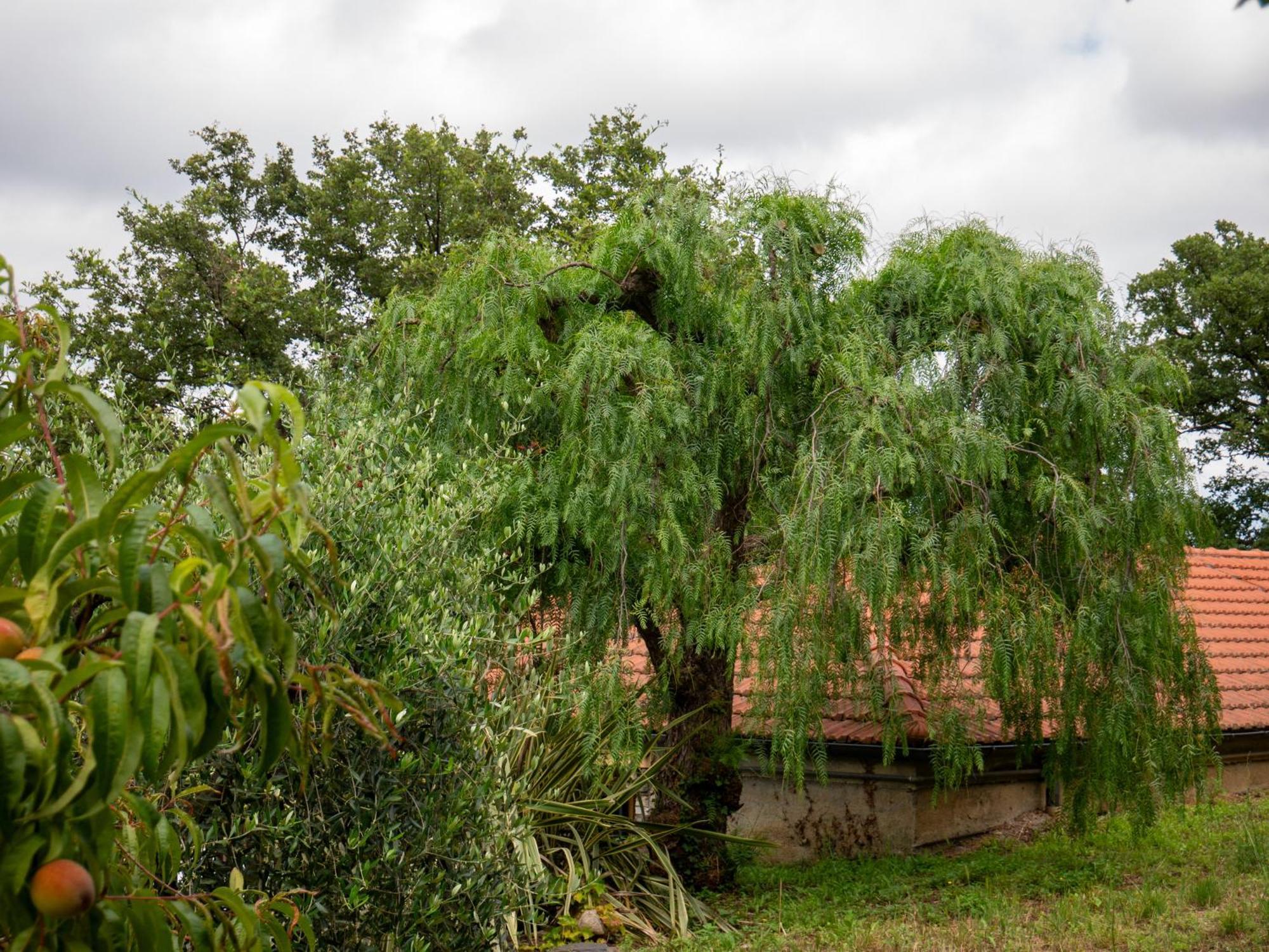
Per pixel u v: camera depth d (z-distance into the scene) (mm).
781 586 8461
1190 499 9219
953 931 8062
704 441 9141
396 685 5078
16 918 1600
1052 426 9367
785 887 9883
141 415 6621
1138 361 9523
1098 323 9430
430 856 5371
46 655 1592
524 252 9117
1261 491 34094
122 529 1785
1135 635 9023
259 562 1685
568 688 8016
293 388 8938
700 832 9391
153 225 23984
